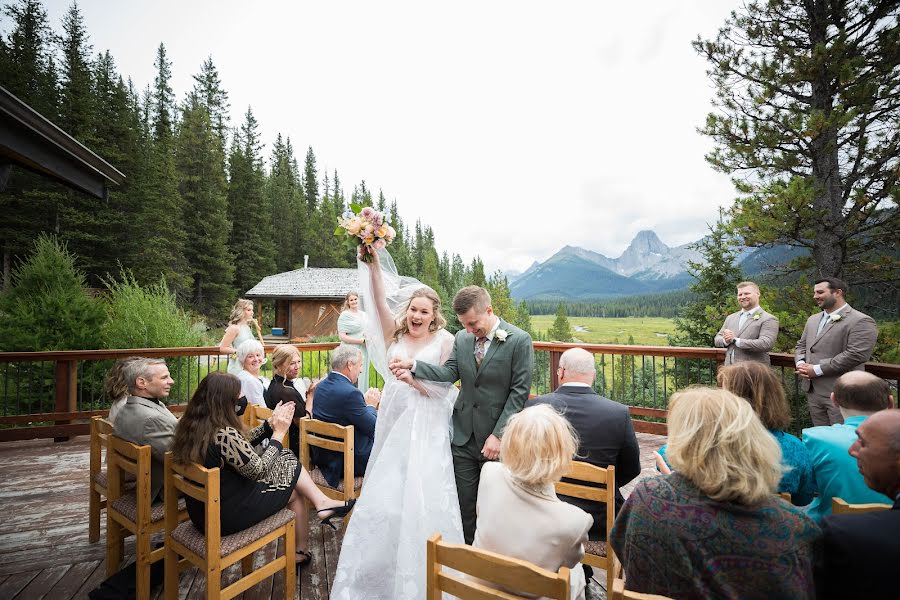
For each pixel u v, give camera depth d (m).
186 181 35.56
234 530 2.13
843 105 6.71
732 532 1.03
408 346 2.51
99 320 7.68
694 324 9.88
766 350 4.14
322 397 2.98
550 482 1.48
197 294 34.19
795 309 6.89
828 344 3.69
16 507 3.48
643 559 1.14
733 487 1.03
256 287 27.70
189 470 2.04
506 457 1.52
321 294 26.22
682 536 1.07
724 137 7.71
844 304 3.73
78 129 28.20
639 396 6.43
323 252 50.16
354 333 5.44
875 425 1.22
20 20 35.03
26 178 25.81
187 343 8.27
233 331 5.50
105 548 2.85
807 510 1.93
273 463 2.37
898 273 6.61
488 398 2.27
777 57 7.47
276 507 2.28
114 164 29.09
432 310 2.50
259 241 40.75
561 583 1.13
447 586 1.35
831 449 1.83
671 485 1.16
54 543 2.91
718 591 1.03
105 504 2.96
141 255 28.89
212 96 56.09
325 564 2.67
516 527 1.47
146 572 2.28
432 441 2.29
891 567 1.00
